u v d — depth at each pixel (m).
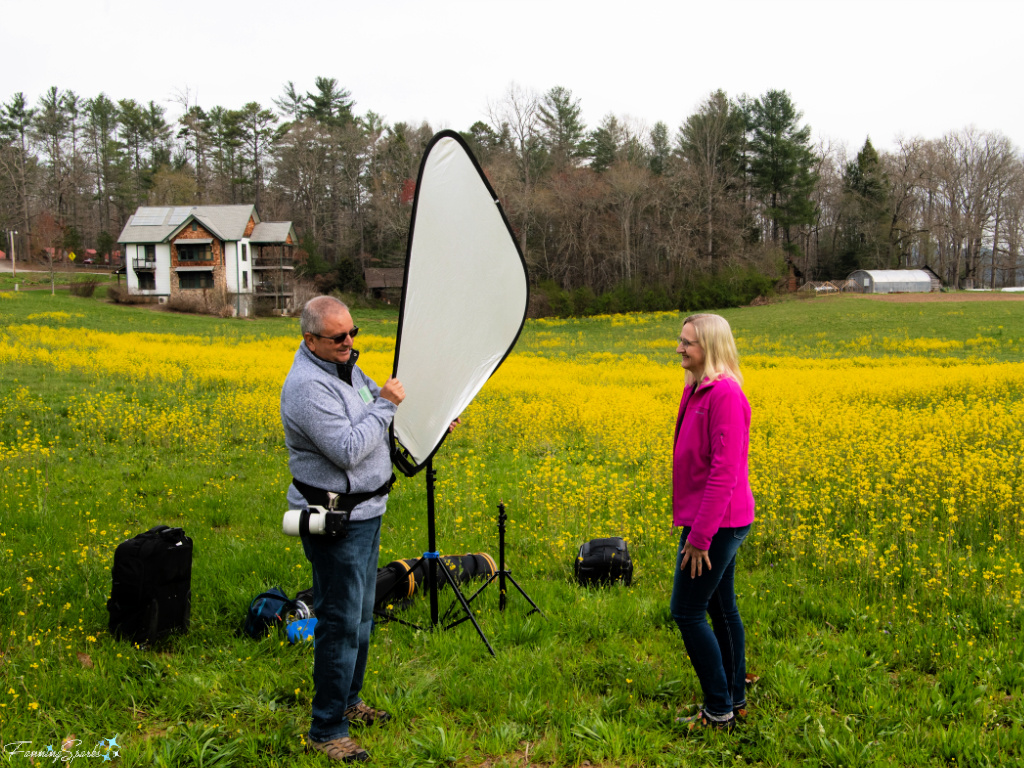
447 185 3.38
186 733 2.94
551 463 8.62
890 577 4.57
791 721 3.04
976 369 18.55
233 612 4.18
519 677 3.44
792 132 68.44
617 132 73.06
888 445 7.80
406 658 3.66
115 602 3.77
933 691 3.24
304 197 75.94
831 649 3.74
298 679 3.43
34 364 17.00
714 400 2.93
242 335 32.66
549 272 63.25
